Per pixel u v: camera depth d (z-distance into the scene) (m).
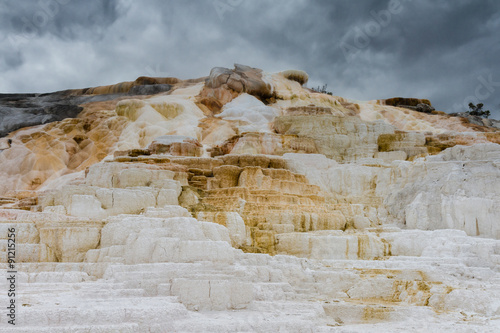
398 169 31.91
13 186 35.94
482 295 15.80
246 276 16.39
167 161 29.88
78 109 40.75
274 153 35.22
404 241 23.66
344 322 15.35
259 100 43.03
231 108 41.16
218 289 14.56
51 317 11.81
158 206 24.75
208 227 18.92
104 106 41.31
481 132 39.66
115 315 12.24
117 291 14.12
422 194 28.80
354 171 32.09
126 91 42.91
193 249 16.91
